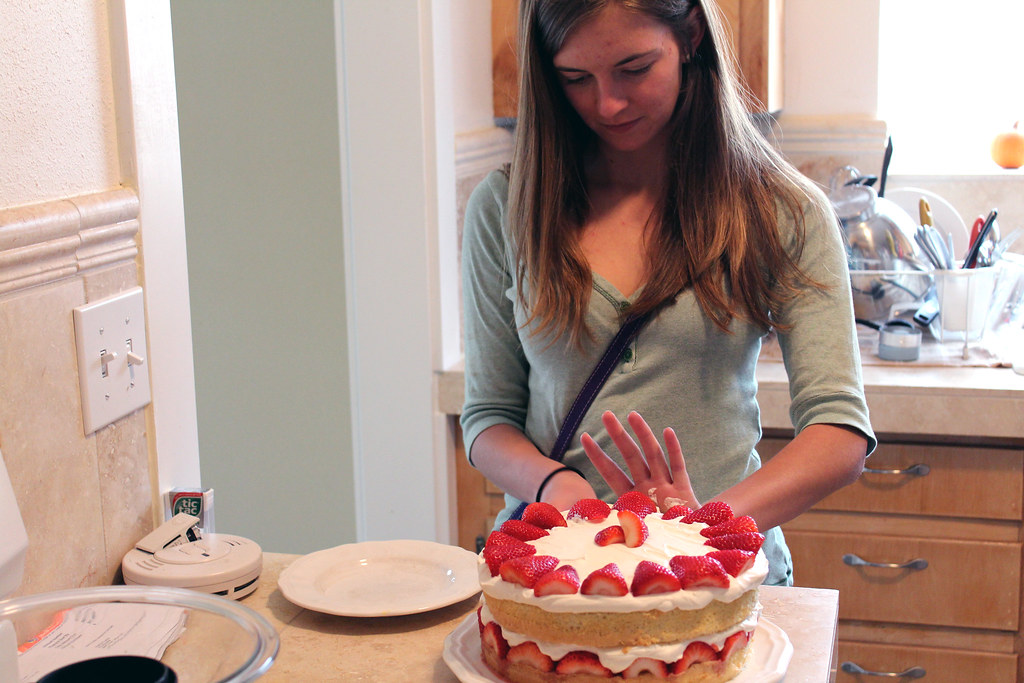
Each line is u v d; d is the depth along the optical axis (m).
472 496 2.35
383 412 2.28
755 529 0.92
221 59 2.19
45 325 0.94
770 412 2.11
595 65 1.24
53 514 0.95
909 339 2.19
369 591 1.04
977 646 2.13
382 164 2.17
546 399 1.39
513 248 1.41
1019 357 2.10
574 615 0.82
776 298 1.30
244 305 2.30
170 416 1.16
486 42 2.51
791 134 2.63
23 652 0.80
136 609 0.84
